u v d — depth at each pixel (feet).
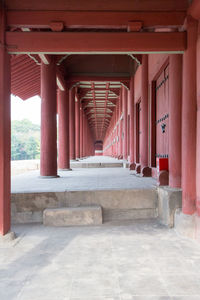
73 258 11.33
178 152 16.75
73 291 8.61
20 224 17.22
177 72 16.58
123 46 14.03
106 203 18.06
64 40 14.01
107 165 50.01
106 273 9.88
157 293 8.44
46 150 27.96
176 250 12.17
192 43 13.85
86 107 89.30
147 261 10.96
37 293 8.52
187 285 8.95
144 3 14.29
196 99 13.91
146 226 16.24
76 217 16.72
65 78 41.75
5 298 8.26
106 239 13.83
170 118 17.24
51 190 18.30
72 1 14.20
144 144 29.04
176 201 15.93
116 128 80.07
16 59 32.19
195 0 12.97
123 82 44.04
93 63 43.19
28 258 11.38
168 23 14.33
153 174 26.99
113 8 14.25
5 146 13.80
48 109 28.04
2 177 13.57
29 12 14.11
